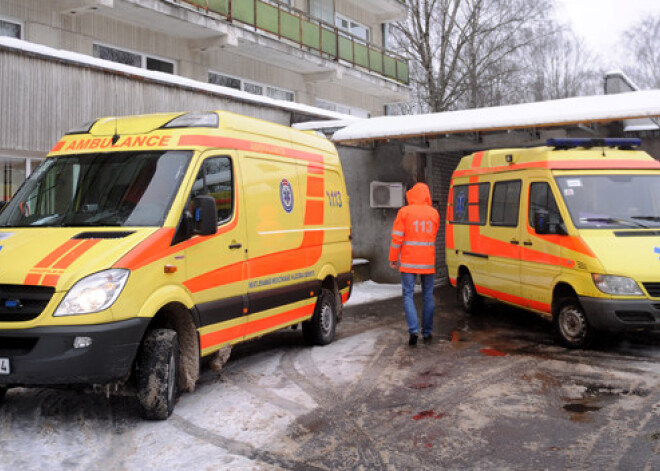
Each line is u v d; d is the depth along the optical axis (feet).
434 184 48.14
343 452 13.91
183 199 17.08
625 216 24.30
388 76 80.89
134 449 14.14
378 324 30.30
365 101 81.82
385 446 14.25
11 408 17.03
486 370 20.75
